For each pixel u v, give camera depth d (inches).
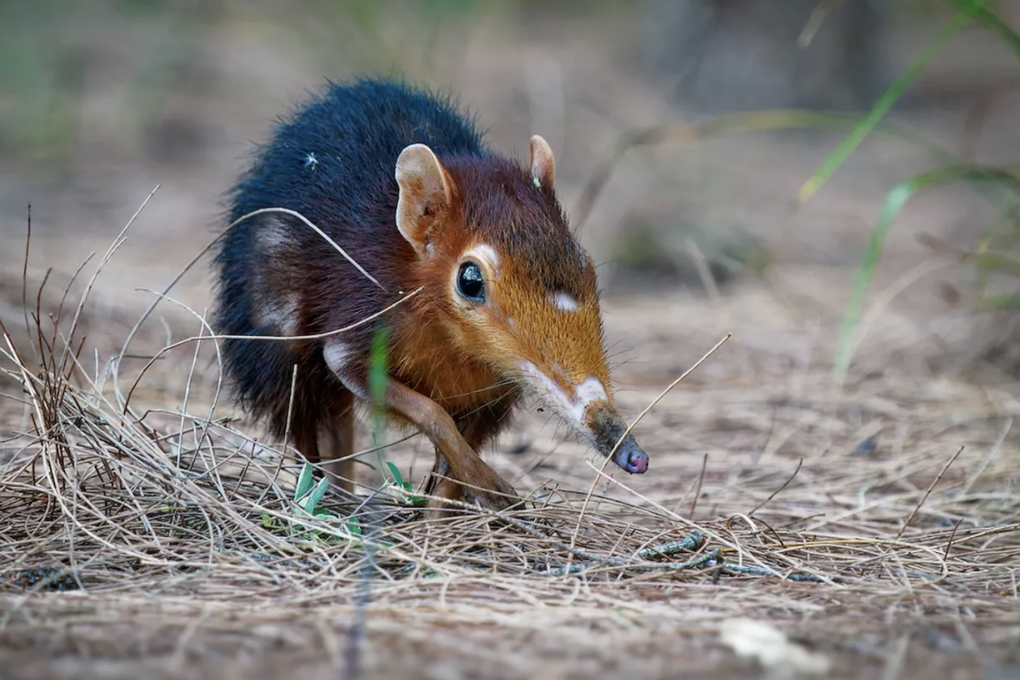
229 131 1135.6
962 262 565.6
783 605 290.2
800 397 563.5
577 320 343.0
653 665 246.4
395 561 327.0
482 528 350.9
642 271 799.7
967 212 941.8
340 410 415.2
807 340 652.7
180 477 345.1
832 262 824.9
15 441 413.4
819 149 1154.0
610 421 332.2
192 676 236.7
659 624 271.4
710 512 417.4
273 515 335.9
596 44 1446.9
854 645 261.0
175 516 343.0
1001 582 323.6
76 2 1483.8
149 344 600.4
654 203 913.5
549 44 1486.2
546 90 1184.2
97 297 636.7
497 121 1127.0
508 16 1612.9
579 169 1021.2
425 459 470.9
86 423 362.0
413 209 359.3
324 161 396.5
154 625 263.7
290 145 413.4
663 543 355.9
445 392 381.7
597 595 294.8
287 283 388.8
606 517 387.2
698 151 1071.6
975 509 417.1
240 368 416.2
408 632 261.6
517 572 324.5
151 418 478.0
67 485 348.8
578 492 387.2
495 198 359.9
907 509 421.1
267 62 1316.4
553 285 345.1
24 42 1247.5
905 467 470.0
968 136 1094.4
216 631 260.2
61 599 281.7
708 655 252.5
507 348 346.9
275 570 309.1
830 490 448.1
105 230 852.6
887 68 1183.6
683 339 665.0
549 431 523.5
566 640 259.3
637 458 325.4
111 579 306.2
